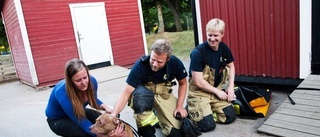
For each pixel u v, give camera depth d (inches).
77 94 77.0
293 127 87.1
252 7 147.6
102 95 195.0
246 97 118.0
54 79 285.0
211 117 101.2
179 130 93.4
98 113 87.2
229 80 112.3
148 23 950.4
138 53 356.5
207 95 106.7
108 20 323.9
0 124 149.6
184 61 364.2
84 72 73.0
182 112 94.8
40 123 142.5
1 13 353.4
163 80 94.0
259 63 152.4
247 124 103.7
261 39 148.0
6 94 266.5
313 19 125.7
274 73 146.7
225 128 102.3
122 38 338.6
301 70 134.9
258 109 113.7
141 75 91.3
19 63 324.2
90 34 311.1
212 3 164.4
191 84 110.1
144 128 88.8
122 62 341.1
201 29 173.6
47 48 278.1
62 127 81.0
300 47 133.0
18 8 254.7
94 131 69.0
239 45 159.3
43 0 272.5
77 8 298.5
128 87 90.5
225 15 160.7
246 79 160.9
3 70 374.3
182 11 855.7
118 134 70.5
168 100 98.5
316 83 119.2
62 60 290.5
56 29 284.0
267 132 89.3
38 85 272.2
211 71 105.6
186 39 555.2
